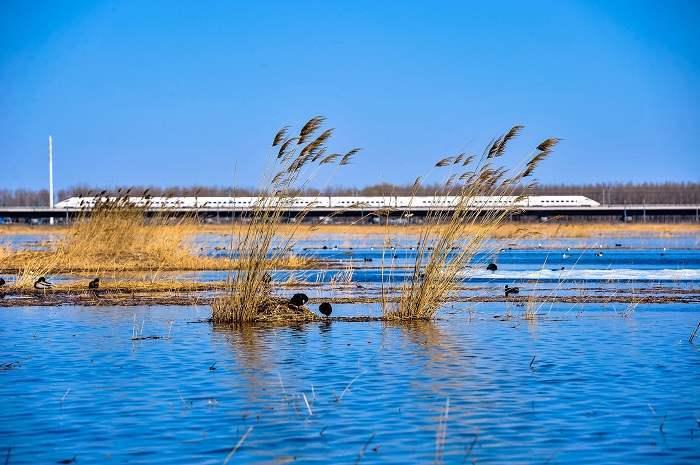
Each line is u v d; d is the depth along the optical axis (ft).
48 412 44.83
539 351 63.31
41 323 79.05
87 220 152.97
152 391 49.67
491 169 78.38
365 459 36.88
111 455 37.52
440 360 59.47
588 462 36.47
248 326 77.15
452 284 82.48
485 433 40.81
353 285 121.08
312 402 46.91
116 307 92.58
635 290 113.60
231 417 43.75
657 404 46.34
